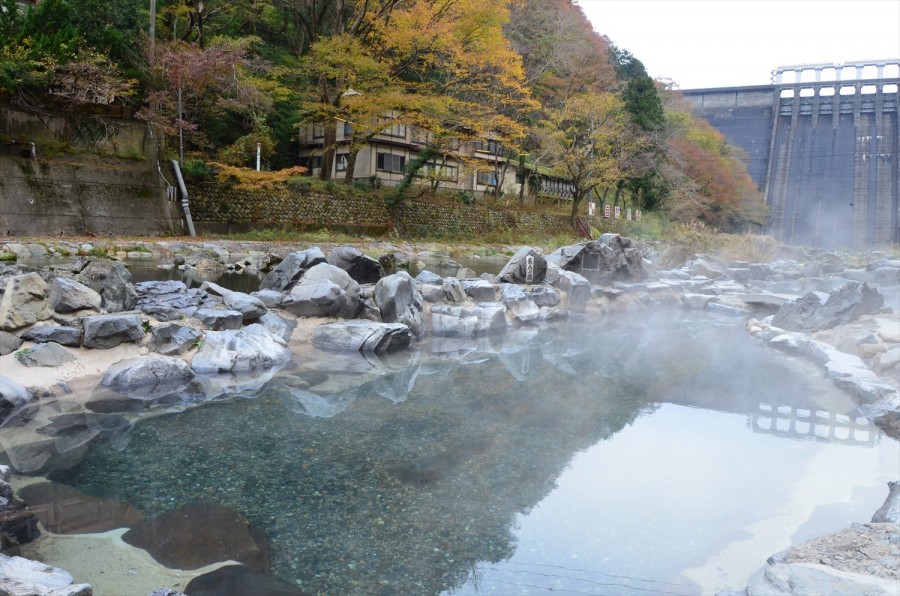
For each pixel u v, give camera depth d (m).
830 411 5.52
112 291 6.68
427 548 3.05
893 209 57.84
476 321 8.88
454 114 25.34
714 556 3.03
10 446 4.16
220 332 6.57
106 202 18.17
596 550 3.07
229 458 4.09
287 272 8.62
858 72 69.81
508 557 2.99
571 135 31.42
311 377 6.18
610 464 4.18
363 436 4.59
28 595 2.24
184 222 20.34
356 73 23.27
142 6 21.80
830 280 14.63
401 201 27.03
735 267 17.25
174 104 19.80
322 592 2.64
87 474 3.77
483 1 22.33
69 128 18.17
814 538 3.18
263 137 23.61
